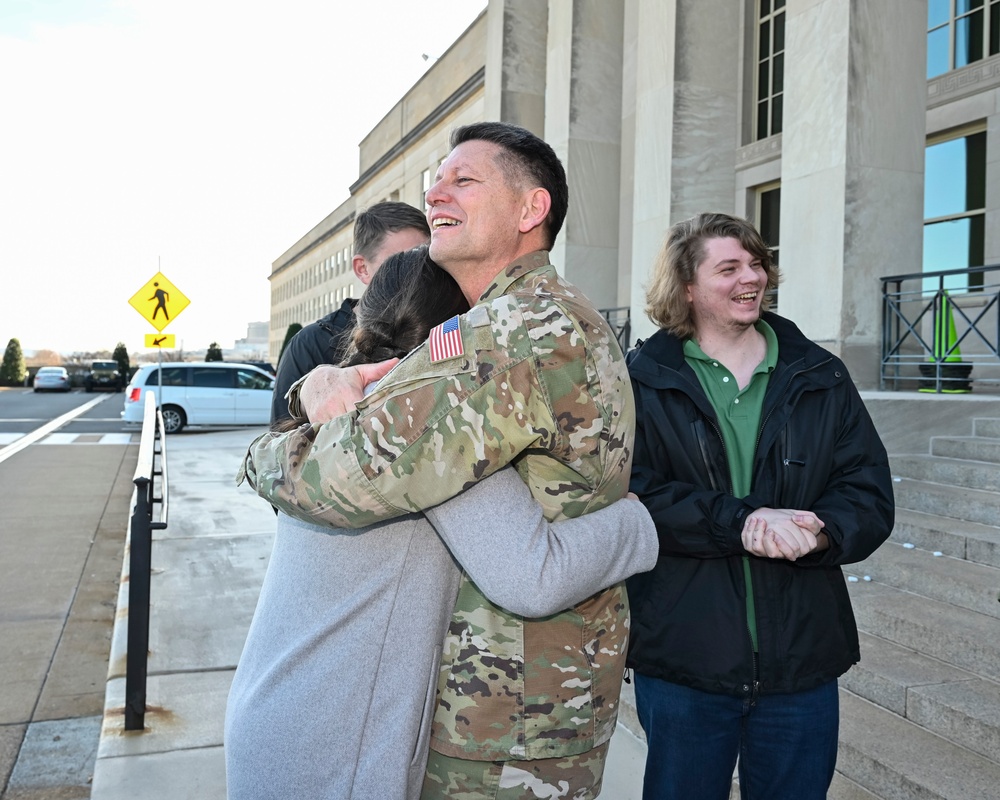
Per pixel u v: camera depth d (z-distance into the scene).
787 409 2.01
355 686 1.31
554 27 10.55
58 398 37.25
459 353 1.26
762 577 1.96
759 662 1.94
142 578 3.63
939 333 5.89
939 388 5.84
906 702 2.98
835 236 6.14
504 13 11.20
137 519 3.65
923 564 3.85
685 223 2.22
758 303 2.12
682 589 2.01
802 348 2.10
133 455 14.52
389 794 1.29
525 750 1.33
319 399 1.36
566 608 1.30
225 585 5.73
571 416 1.29
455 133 1.56
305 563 1.37
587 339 1.31
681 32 7.76
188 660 4.37
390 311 1.51
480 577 1.26
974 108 9.24
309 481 1.26
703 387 2.13
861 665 3.21
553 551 1.26
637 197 8.30
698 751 2.03
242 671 1.41
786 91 6.67
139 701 3.60
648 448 2.10
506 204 1.47
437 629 1.36
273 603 1.39
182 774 3.25
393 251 2.45
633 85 10.52
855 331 6.14
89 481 11.25
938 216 9.81
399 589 1.33
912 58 6.28
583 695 1.37
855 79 6.08
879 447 2.07
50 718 3.99
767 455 2.01
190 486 10.05
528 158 1.48
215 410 18.23
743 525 1.85
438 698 1.37
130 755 3.39
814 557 1.89
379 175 33.75
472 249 1.48
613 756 3.29
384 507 1.24
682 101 7.77
